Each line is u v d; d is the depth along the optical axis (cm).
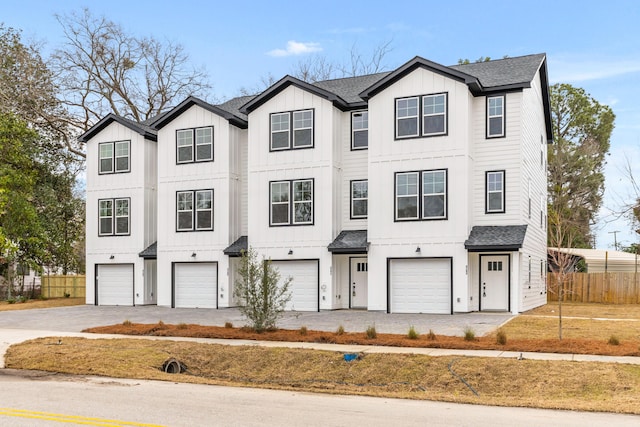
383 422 927
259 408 1032
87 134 3272
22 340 1836
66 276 4031
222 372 1473
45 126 4053
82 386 1260
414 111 2512
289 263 2748
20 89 3931
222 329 1975
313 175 2714
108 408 1021
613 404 1054
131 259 3159
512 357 1384
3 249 3328
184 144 3023
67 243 4053
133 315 2577
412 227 2494
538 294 2856
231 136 2950
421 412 1009
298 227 2727
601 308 2730
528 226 2548
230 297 2900
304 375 1408
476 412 1012
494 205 2484
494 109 2508
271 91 2788
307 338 1742
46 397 1127
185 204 3008
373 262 2555
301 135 2747
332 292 2650
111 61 4281
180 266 3023
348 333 1817
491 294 2481
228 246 2906
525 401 1098
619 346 1500
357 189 2742
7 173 3412
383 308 2530
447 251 2433
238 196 2992
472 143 2505
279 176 2777
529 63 2705
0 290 3975
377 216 2553
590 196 4575
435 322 2108
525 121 2517
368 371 1376
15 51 3950
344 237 2681
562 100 4884
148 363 1502
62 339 1828
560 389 1183
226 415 969
